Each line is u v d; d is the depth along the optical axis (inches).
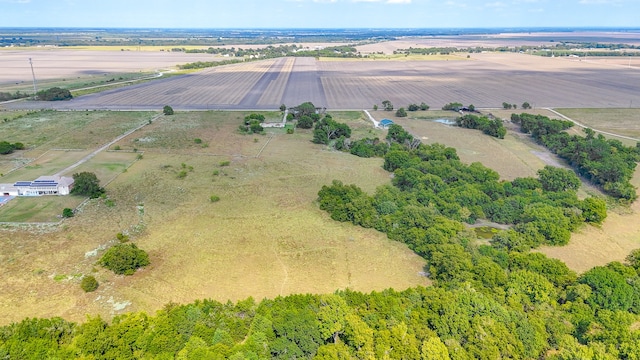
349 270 2834.6
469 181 4106.8
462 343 2023.9
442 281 2620.6
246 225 3390.7
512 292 2386.8
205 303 2304.4
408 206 3415.4
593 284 2433.6
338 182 4013.3
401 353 1932.8
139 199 3828.7
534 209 3412.9
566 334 2117.4
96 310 2399.1
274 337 2005.4
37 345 1883.6
